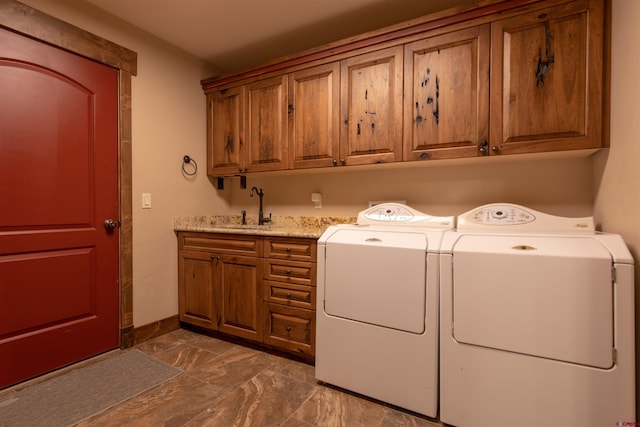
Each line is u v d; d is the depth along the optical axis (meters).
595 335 1.18
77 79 1.93
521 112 1.63
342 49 2.10
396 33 1.92
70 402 1.55
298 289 2.00
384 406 1.57
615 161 1.42
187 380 1.78
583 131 1.51
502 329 1.32
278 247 2.08
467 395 1.38
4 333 1.66
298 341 2.00
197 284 2.46
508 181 1.99
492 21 1.67
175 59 2.54
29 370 1.74
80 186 1.95
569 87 1.53
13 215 1.68
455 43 1.77
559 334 1.23
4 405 1.52
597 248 1.22
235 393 1.66
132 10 2.06
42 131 1.78
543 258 1.26
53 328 1.84
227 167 2.69
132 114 2.23
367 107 2.04
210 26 2.26
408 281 1.51
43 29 1.76
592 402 1.18
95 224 2.03
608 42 1.47
